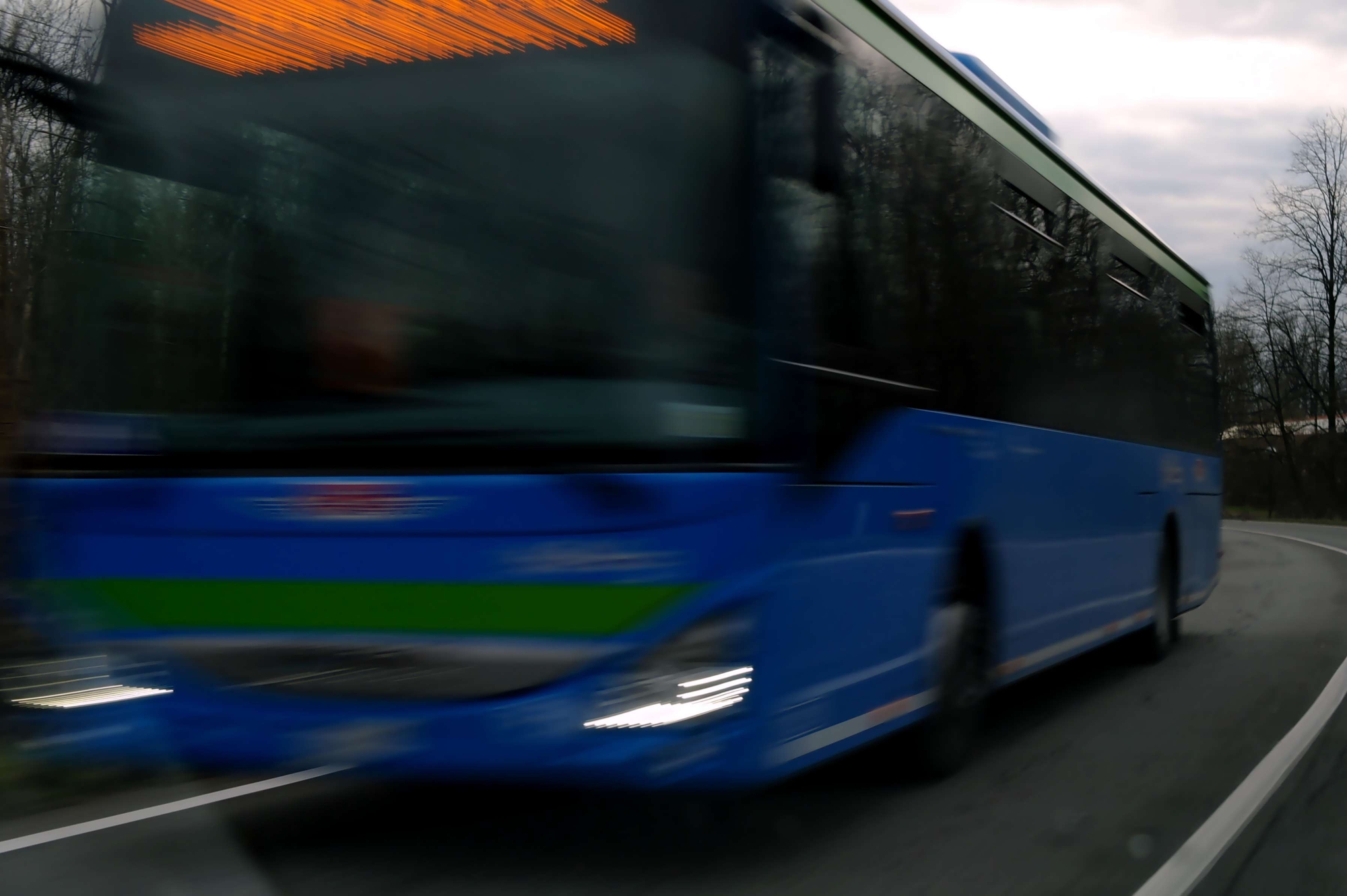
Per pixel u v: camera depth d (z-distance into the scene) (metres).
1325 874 4.96
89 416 4.84
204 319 4.76
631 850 5.13
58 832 5.41
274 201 4.73
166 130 4.93
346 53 4.70
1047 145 8.06
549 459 4.29
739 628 4.30
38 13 5.11
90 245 4.97
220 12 4.88
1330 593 19.28
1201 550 12.99
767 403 4.42
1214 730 8.02
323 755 4.47
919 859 5.04
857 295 5.15
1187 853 5.19
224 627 4.63
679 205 4.36
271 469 4.59
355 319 4.57
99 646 4.79
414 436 4.43
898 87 5.75
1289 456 69.75
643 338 4.28
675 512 4.21
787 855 5.07
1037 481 7.50
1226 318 65.31
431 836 5.33
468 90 4.56
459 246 4.48
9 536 4.89
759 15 4.50
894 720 5.57
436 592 4.38
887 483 5.38
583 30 4.48
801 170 4.70
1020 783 6.45
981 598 6.64
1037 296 7.67
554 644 4.25
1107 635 9.44
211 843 5.23
